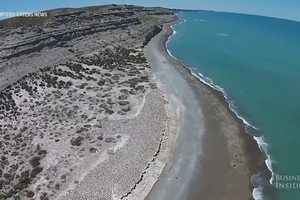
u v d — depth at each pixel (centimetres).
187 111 6938
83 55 9919
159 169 5128
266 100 7550
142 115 6425
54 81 7819
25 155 5275
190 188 4806
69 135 5719
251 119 6706
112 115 6388
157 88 7900
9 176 4856
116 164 5044
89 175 4809
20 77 7819
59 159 5153
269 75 9206
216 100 7506
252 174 5103
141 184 4806
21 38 9375
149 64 9900
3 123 6106
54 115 6356
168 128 6209
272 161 5403
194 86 8281
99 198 4456
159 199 4603
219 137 6038
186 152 5572
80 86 7662
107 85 7856
